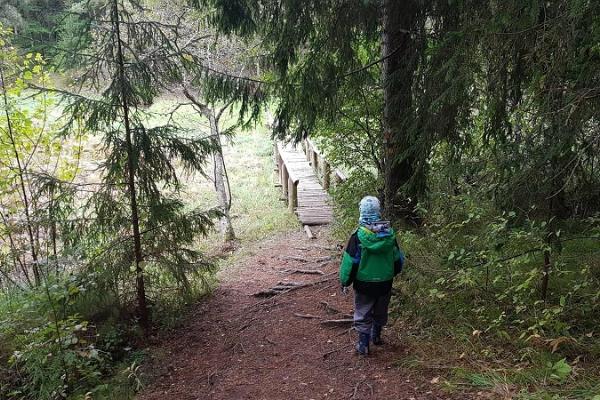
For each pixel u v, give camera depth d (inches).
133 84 223.0
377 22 265.1
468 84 189.9
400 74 258.7
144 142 228.2
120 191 235.6
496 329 184.2
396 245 185.5
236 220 523.5
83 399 194.9
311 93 264.7
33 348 199.3
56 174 338.3
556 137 157.6
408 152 245.9
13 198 321.4
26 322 228.1
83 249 229.0
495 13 173.3
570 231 199.9
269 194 622.2
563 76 156.6
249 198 604.1
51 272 233.0
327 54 263.6
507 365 162.6
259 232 469.7
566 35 148.9
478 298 203.2
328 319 238.2
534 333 161.5
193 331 248.5
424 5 245.3
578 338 167.2
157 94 237.9
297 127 291.4
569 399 135.5
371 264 181.5
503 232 193.5
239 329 243.3
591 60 150.1
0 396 207.5
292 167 655.1
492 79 182.1
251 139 957.2
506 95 184.9
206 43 460.8
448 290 213.9
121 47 218.7
